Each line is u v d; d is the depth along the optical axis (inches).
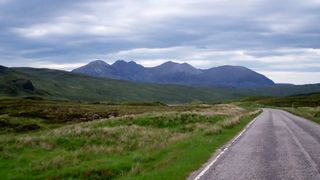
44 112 3026.6
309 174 589.3
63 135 1133.1
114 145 991.0
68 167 697.0
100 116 2920.8
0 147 885.8
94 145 964.0
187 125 1647.4
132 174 607.5
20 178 633.6
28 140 975.0
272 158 755.4
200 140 1045.8
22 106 3737.7
